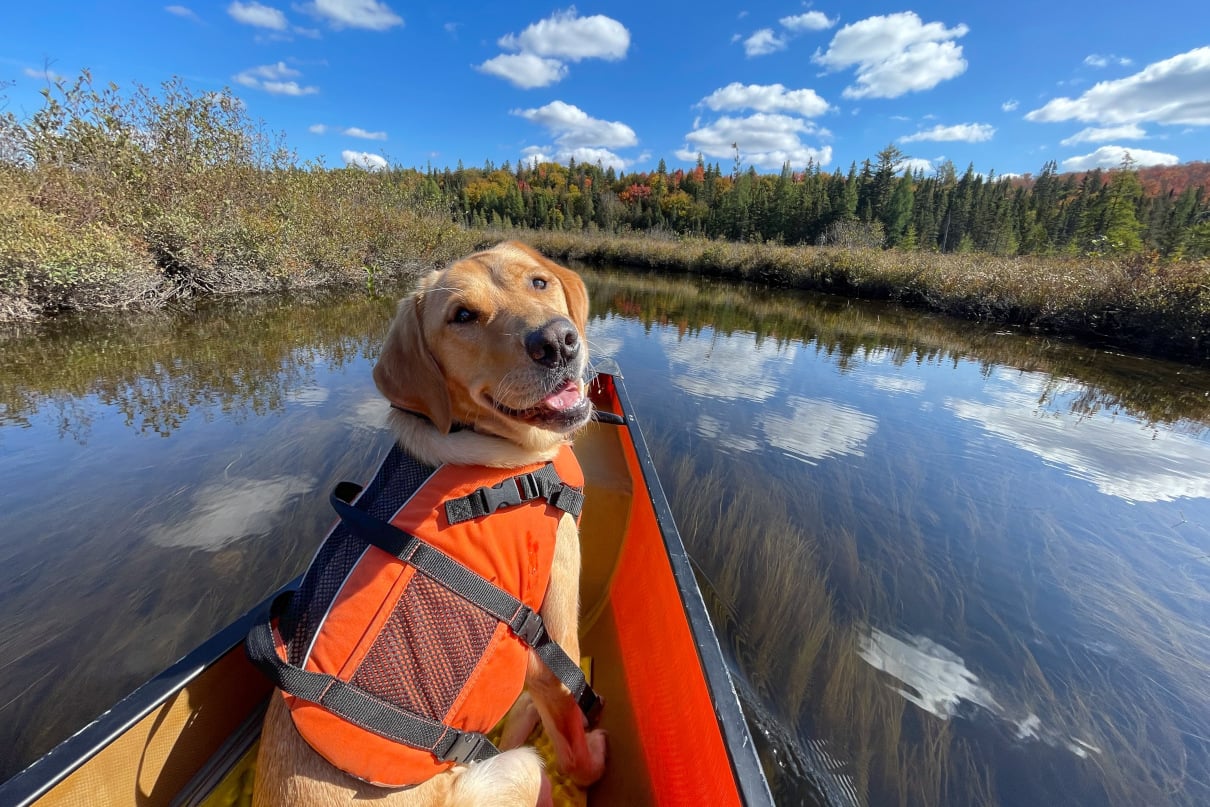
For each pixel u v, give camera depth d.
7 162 11.44
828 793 2.35
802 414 7.02
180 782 1.44
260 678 1.72
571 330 1.66
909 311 17.62
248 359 8.00
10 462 4.69
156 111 14.12
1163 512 4.79
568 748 1.88
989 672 3.04
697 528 4.23
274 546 3.64
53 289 9.67
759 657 3.06
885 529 4.40
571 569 1.83
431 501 1.49
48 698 2.57
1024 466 5.71
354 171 19.70
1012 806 2.34
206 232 12.66
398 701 1.25
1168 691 2.95
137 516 3.93
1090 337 13.14
